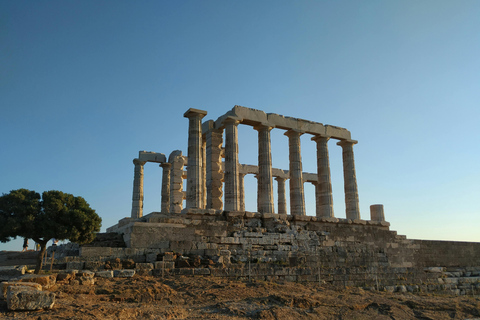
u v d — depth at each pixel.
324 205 38.47
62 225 24.00
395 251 38.16
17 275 19.11
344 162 41.56
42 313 13.42
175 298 18.23
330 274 28.48
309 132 38.66
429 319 18.62
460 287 34.50
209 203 35.25
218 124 36.50
